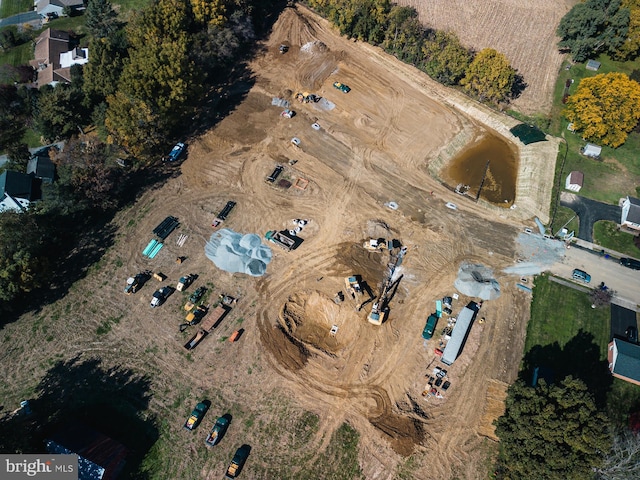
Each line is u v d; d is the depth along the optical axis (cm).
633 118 9350
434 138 9950
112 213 8512
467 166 9562
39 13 12556
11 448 5531
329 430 6225
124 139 8531
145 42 9894
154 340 7012
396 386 6612
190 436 6181
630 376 6681
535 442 5322
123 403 6444
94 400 6475
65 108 9450
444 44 10719
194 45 10162
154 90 9019
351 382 6638
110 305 7388
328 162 9325
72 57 10838
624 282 7906
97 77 9644
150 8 10250
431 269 7900
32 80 10681
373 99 10581
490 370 6819
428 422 6319
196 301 7388
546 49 11750
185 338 7031
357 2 11288
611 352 7000
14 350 6981
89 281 7669
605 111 9412
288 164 9244
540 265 8044
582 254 8244
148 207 8575
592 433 5112
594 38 11012
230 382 6619
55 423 6259
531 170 9381
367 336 7094
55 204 7938
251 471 5925
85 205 8194
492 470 5988
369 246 8050
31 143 9669
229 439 6153
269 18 12325
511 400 5800
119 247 8056
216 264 7831
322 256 7950
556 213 8825
